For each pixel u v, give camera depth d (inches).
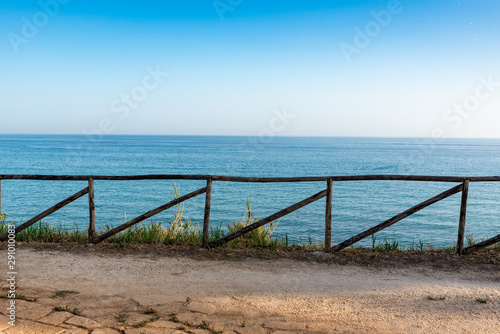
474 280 207.9
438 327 147.7
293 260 242.4
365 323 150.9
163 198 1290.6
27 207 1123.3
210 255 251.0
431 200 251.0
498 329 146.2
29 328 134.5
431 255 249.9
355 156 4173.2
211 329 140.7
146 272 216.2
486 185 1702.8
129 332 135.3
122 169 2492.6
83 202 1210.0
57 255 246.5
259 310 163.2
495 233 790.5
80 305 164.6
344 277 211.9
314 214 980.6
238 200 1240.8
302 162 3191.4
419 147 7672.2
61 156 3752.5
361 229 815.7
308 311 163.0
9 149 5152.6
